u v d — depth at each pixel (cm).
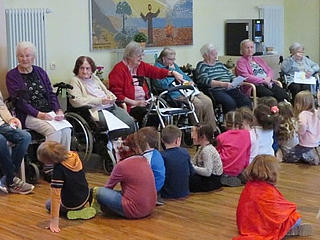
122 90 731
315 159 710
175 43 912
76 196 551
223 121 794
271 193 507
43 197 611
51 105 675
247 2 1023
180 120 769
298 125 709
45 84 676
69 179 544
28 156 657
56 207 534
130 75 740
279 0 1086
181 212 569
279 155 723
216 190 624
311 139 710
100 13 823
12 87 658
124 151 631
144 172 554
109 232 529
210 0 960
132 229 535
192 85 755
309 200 596
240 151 635
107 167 682
